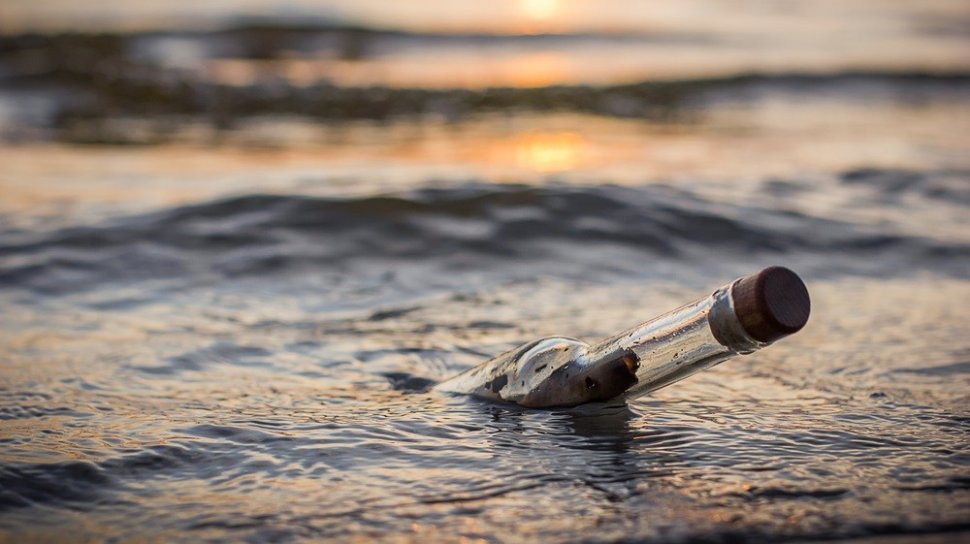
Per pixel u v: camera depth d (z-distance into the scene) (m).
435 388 0.88
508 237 1.27
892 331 1.01
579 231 1.30
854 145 2.33
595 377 0.81
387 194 1.37
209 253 1.20
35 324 1.02
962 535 0.68
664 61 4.36
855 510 0.70
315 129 2.70
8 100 3.15
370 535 0.68
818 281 1.18
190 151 2.21
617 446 0.78
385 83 3.48
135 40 4.47
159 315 1.05
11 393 0.87
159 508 0.71
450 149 2.30
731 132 2.65
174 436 0.79
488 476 0.74
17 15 5.40
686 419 0.82
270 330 1.01
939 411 0.84
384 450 0.77
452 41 4.96
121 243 1.22
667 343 0.78
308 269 1.18
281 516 0.70
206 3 6.12
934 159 2.03
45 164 1.94
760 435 0.79
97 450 0.77
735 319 0.74
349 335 0.99
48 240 1.22
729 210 1.40
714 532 0.68
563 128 2.74
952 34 5.57
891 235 1.34
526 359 0.84
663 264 1.22
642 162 2.04
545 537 0.68
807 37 5.37
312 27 5.02
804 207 1.48
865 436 0.79
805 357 0.95
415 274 1.17
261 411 0.83
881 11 6.55
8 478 0.74
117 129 2.67
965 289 1.15
